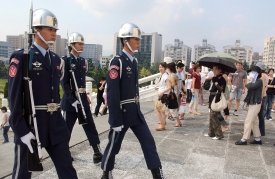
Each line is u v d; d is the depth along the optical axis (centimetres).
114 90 316
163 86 644
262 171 420
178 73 755
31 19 259
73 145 505
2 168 375
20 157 260
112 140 337
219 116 661
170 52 11012
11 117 246
